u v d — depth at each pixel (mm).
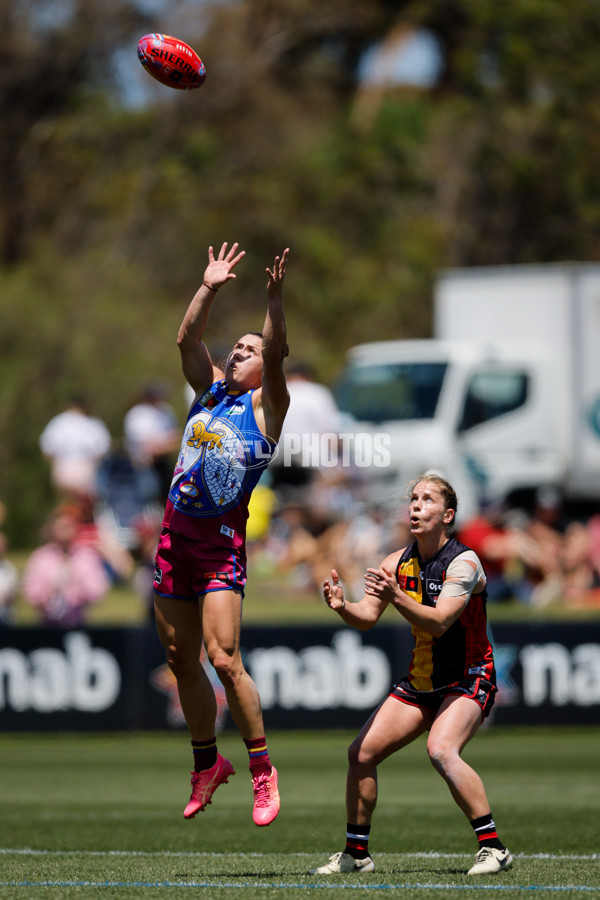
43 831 28781
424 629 20016
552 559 65125
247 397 21172
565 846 25469
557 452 71875
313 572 62625
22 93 123312
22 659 46312
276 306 20688
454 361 69562
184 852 25031
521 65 122312
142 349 105625
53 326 104625
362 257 127625
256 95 127938
